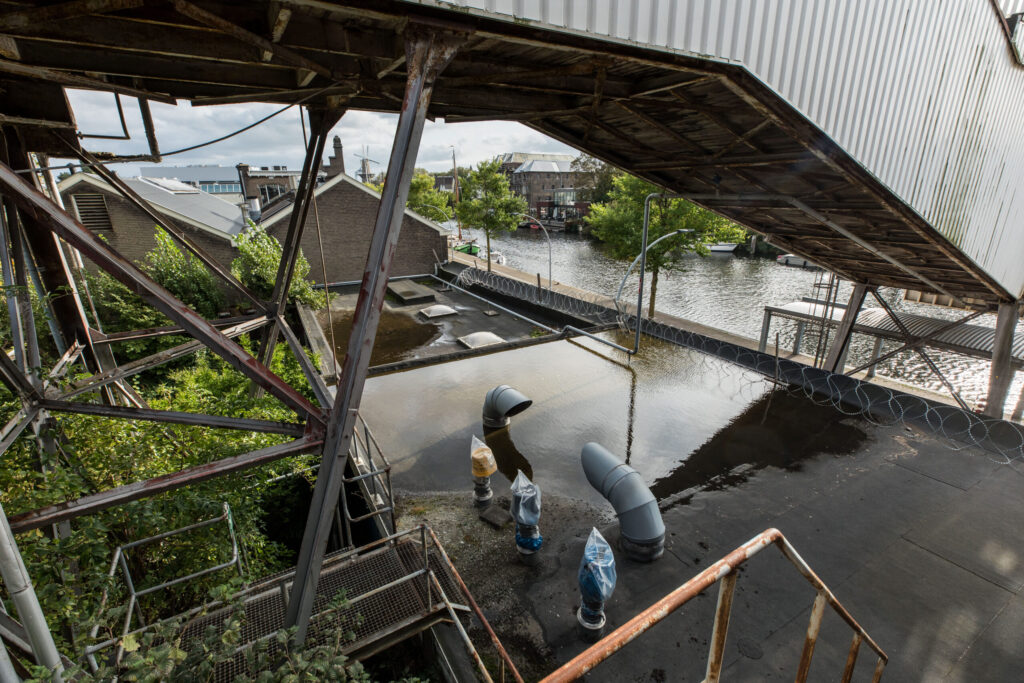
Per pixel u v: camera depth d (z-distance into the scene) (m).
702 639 5.36
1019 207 8.63
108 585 3.87
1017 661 5.05
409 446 9.59
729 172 8.30
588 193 66.12
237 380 11.45
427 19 2.92
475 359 14.30
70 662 3.42
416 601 5.24
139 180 27.45
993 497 7.48
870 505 7.41
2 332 6.93
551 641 5.41
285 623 3.47
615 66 5.41
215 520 5.04
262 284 20.73
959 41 6.51
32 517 2.76
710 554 6.59
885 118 6.15
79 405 4.48
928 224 7.28
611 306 21.59
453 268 31.77
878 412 10.15
